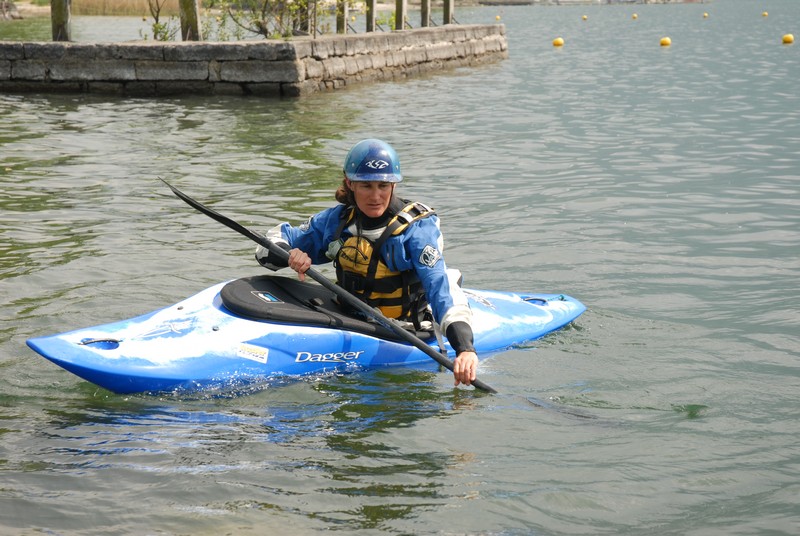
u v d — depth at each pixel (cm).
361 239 639
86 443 506
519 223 1045
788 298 790
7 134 1622
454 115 1912
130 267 855
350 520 427
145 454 493
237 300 632
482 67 3095
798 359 654
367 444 511
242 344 608
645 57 3484
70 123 1759
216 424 537
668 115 1922
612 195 1184
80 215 1059
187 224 1023
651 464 490
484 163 1398
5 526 416
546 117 1895
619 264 895
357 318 667
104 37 3709
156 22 2436
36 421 536
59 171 1314
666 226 1034
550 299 771
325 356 625
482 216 1077
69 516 425
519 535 417
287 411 560
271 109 1964
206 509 434
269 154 1455
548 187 1234
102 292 780
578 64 3203
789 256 917
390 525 423
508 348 684
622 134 1678
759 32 5009
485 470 480
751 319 741
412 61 2794
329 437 520
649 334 712
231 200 1145
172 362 585
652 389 604
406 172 1331
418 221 627
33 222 1023
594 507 444
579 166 1380
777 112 1939
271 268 689
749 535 420
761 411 564
